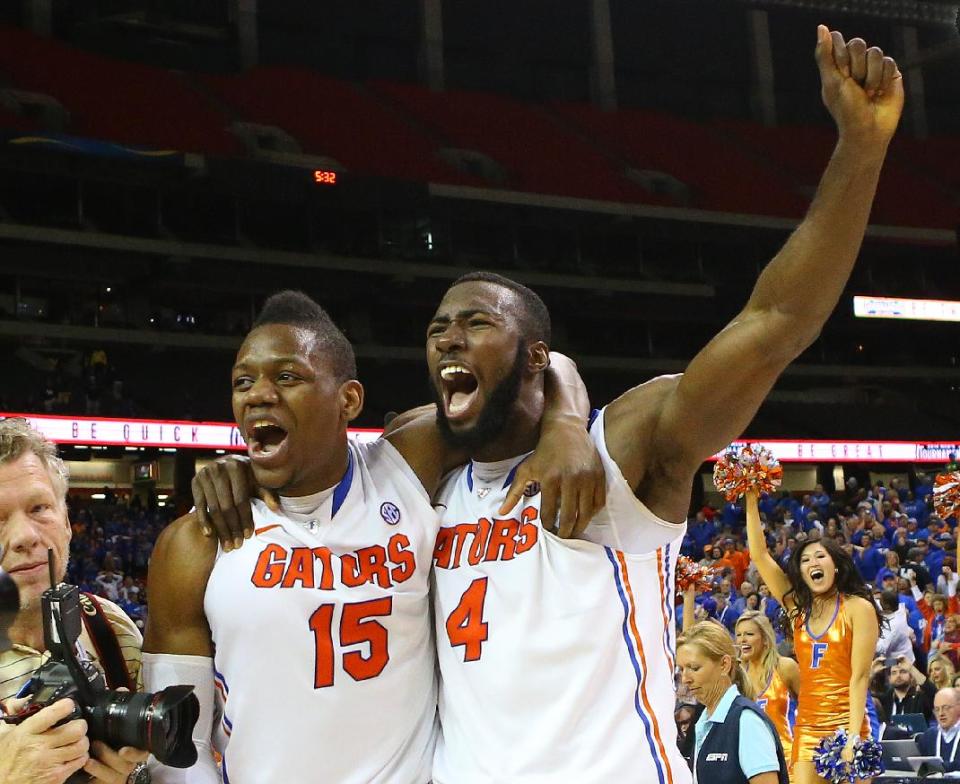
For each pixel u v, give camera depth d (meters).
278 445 2.23
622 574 2.25
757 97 29.44
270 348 2.23
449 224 24.47
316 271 23.17
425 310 24.97
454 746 2.26
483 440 2.28
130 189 21.81
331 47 27.23
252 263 22.52
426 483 2.43
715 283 26.27
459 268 23.84
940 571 13.23
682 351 26.97
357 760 2.23
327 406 2.26
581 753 2.15
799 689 5.44
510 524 2.29
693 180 26.64
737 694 3.68
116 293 22.66
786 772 3.58
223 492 2.30
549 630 2.21
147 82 23.95
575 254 25.45
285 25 26.86
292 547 2.28
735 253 26.88
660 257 26.28
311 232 23.22
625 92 29.34
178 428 19.28
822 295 2.00
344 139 24.42
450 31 27.86
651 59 29.20
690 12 29.05
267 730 2.23
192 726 1.94
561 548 2.23
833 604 5.29
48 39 23.88
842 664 5.24
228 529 2.28
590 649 2.20
